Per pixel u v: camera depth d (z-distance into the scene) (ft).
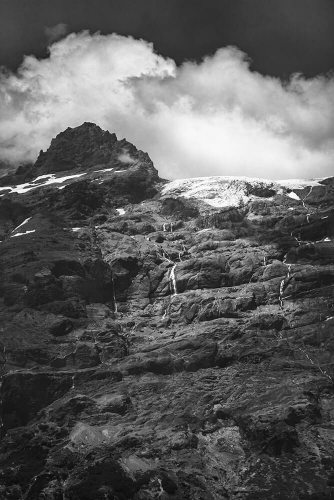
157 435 360.89
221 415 372.58
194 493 329.52
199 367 402.31
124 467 337.93
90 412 377.09
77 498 322.55
